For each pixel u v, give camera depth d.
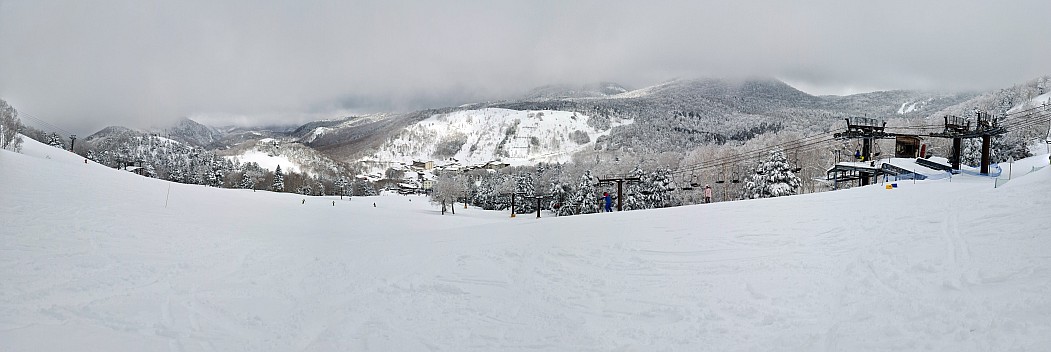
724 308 8.64
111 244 16.47
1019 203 12.04
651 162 121.81
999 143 72.62
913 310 7.06
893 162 43.91
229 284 12.55
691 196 80.19
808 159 82.19
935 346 5.95
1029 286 6.91
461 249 16.75
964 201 13.99
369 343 8.45
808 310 7.95
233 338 8.77
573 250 14.91
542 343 8.08
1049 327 5.72
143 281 12.41
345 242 21.45
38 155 62.97
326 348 8.30
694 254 12.91
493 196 121.06
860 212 15.63
